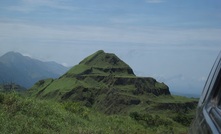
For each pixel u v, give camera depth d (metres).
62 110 17.67
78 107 21.28
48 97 131.00
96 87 134.62
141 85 139.25
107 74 149.50
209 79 2.99
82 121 17.06
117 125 20.81
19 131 10.97
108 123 20.86
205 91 3.03
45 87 141.25
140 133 20.22
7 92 14.91
